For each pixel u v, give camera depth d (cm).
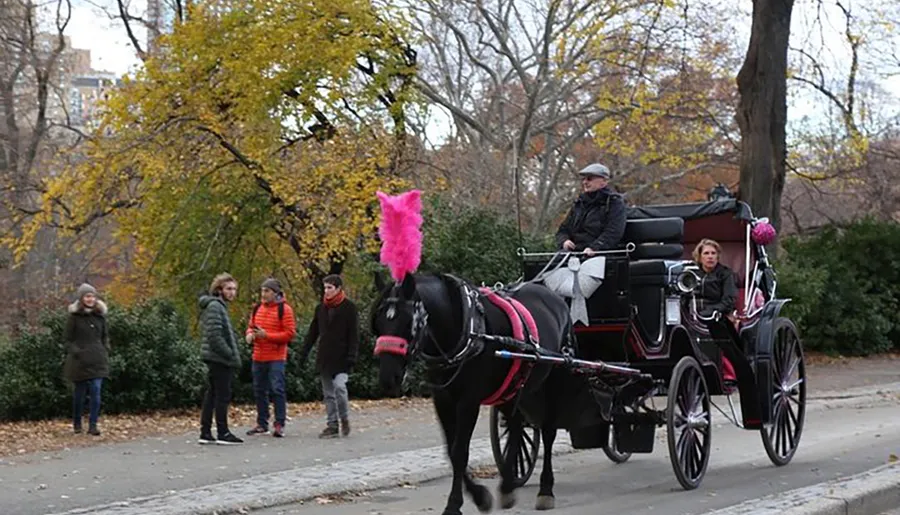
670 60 3152
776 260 2650
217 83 2572
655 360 1153
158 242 2619
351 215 2406
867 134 3400
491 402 941
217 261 2672
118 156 2525
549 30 3238
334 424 1467
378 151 2495
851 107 2869
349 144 2484
